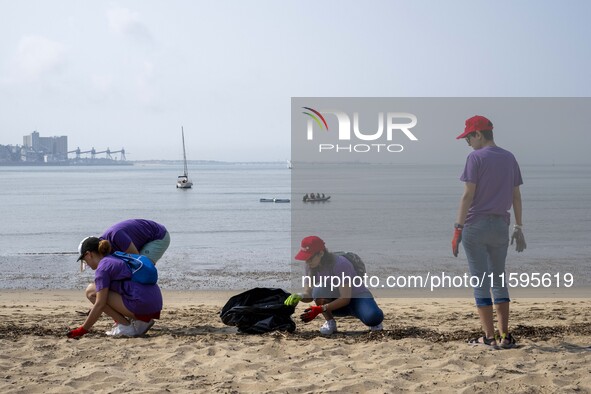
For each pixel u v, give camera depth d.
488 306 5.50
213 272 16.11
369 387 4.46
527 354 5.20
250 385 4.55
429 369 4.88
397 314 8.17
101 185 121.19
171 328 7.02
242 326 6.59
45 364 5.17
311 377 4.76
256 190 95.31
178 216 44.34
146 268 6.49
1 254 21.77
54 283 14.44
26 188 106.19
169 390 4.44
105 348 5.70
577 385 4.42
